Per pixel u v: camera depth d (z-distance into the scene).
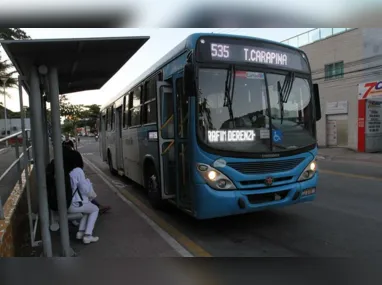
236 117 4.99
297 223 5.82
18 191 5.68
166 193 5.74
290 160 5.23
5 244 3.78
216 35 5.05
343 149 21.28
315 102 5.82
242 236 5.22
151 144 6.73
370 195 8.04
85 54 4.09
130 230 5.60
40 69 4.07
